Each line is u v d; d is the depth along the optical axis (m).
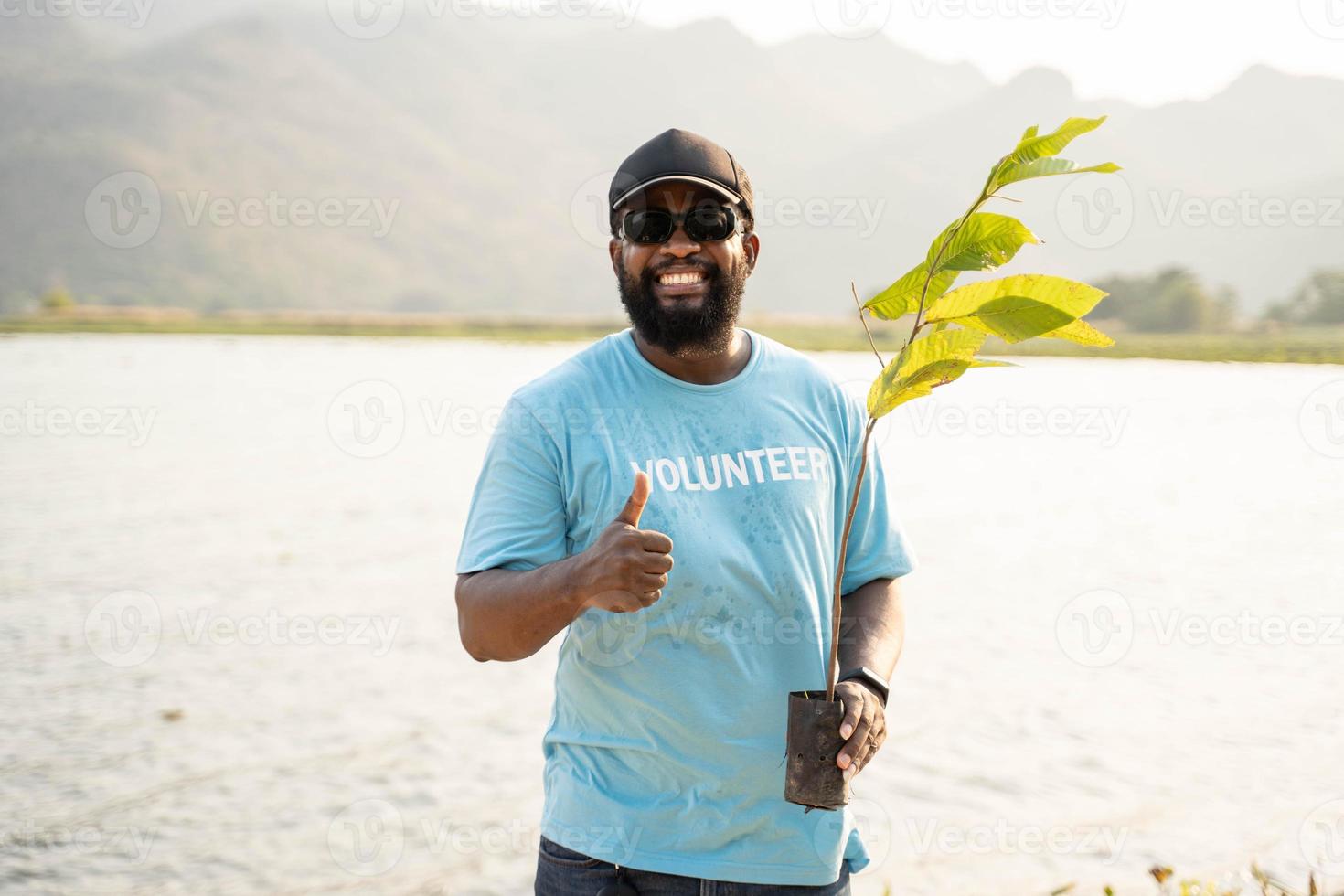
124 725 7.37
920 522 16.22
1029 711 7.92
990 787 6.56
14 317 107.12
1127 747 7.19
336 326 94.12
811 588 2.52
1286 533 15.38
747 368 2.59
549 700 8.02
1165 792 6.43
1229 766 6.82
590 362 2.58
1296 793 6.38
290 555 13.12
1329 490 19.50
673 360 2.56
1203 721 7.69
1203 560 13.52
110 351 53.97
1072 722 7.68
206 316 124.50
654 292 2.49
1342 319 81.69
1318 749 7.12
